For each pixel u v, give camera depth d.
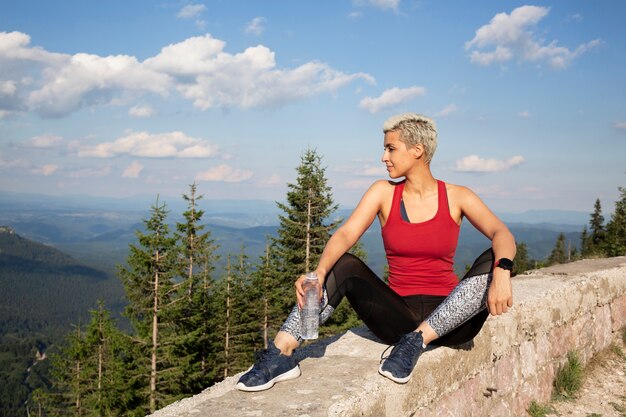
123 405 23.23
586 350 4.84
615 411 4.01
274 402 2.11
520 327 3.83
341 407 2.05
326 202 24.12
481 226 2.52
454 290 2.46
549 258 69.50
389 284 2.79
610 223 25.55
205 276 26.62
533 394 3.98
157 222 22.12
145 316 23.00
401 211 2.62
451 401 2.90
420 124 2.50
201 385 25.89
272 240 24.64
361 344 2.99
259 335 29.78
